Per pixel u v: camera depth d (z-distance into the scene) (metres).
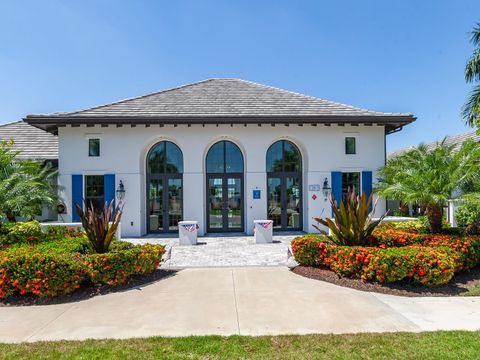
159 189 13.84
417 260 5.69
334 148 13.71
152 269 6.76
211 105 14.19
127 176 13.27
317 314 4.59
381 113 13.62
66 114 12.95
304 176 13.97
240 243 11.46
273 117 12.88
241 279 6.49
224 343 3.69
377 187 10.26
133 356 3.40
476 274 6.61
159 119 12.58
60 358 3.37
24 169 10.88
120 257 6.06
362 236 7.13
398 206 14.97
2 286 5.27
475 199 7.20
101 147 13.25
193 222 11.38
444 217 10.57
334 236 7.67
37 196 10.10
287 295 5.45
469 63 12.51
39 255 5.54
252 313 4.65
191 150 13.49
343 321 4.34
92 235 6.69
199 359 3.34
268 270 7.24
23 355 3.44
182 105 14.16
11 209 9.66
